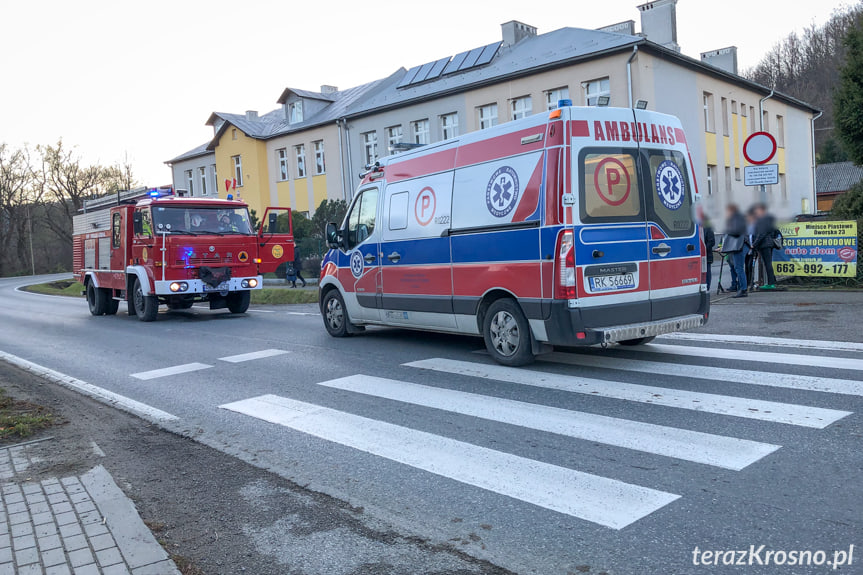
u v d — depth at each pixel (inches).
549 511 147.9
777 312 405.7
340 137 1424.7
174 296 586.6
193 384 308.7
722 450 177.3
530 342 288.5
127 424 241.8
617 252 275.3
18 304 976.3
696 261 303.1
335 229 410.3
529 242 277.7
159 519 155.9
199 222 583.5
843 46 765.9
